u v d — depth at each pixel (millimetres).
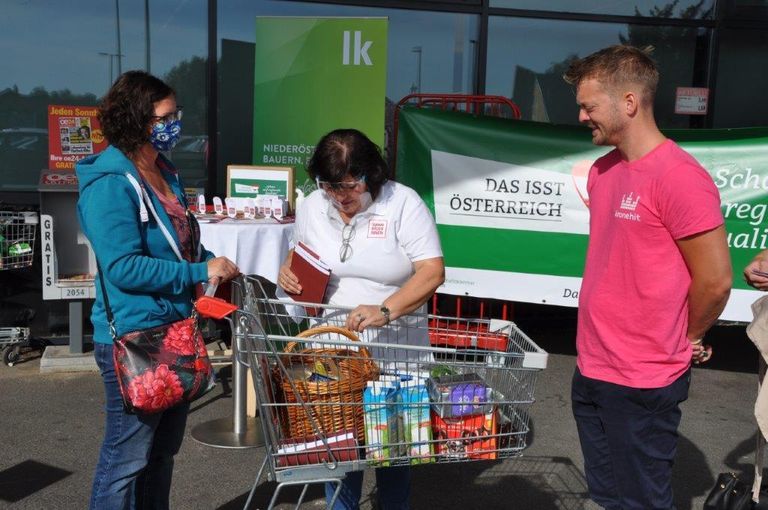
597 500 2865
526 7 6949
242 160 6688
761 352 3297
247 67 6598
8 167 6172
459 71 7020
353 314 2855
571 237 5910
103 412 4945
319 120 6188
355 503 3164
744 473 4391
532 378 2775
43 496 3859
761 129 5633
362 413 2689
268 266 5035
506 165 5887
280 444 2652
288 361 2752
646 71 2525
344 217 3090
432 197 5996
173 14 6387
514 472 4297
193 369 2789
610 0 7066
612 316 2635
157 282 2721
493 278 6039
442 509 3881
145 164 2924
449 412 2719
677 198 2443
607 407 2674
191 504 3871
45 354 5785
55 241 5766
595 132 2633
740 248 5742
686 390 2652
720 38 7246
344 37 6074
